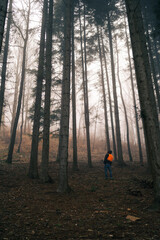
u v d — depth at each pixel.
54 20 14.27
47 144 7.57
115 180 8.08
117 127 14.16
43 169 7.34
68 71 6.62
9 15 12.67
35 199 4.91
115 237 2.69
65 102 6.39
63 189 5.75
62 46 14.98
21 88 12.78
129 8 5.01
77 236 2.74
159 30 9.80
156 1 9.99
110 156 8.55
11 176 8.00
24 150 19.23
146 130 4.44
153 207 4.01
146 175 9.12
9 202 4.50
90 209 4.14
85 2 13.14
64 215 3.72
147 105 4.45
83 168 12.42
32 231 2.90
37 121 8.69
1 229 2.92
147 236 2.70
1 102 11.31
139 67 4.65
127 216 3.59
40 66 9.19
